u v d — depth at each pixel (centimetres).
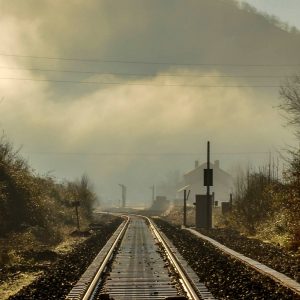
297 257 2428
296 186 2886
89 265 2170
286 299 1354
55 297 1437
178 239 3641
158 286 1608
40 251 2692
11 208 3594
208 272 1906
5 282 1805
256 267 1984
